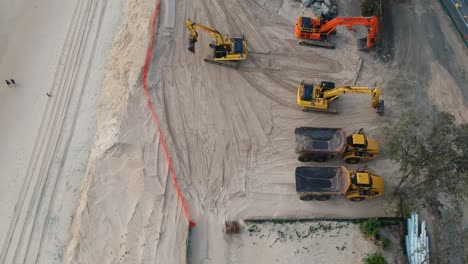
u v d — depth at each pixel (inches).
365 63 1373.0
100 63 1507.1
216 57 1354.6
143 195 1175.6
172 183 1182.9
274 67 1370.6
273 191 1169.4
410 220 1098.7
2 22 1643.7
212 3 1487.5
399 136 1224.8
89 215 1176.8
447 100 1293.1
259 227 1115.3
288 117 1282.0
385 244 1066.1
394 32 1428.4
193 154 1225.4
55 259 1184.8
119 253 1124.5
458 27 1430.9
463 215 1123.3
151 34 1409.9
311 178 1140.5
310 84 1296.8
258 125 1269.7
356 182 1092.5
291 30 1438.2
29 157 1344.7
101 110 1384.1
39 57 1546.5
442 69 1348.4
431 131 1232.8
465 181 1139.9
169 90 1330.0
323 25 1369.3
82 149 1347.2
